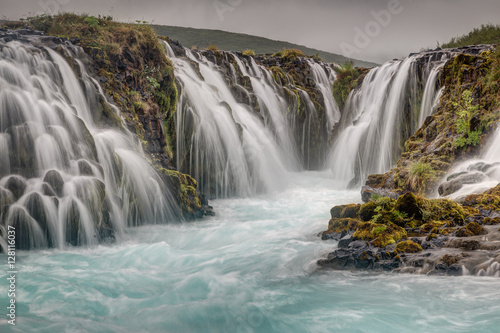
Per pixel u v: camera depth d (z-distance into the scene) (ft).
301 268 29.76
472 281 24.84
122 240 40.93
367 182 52.54
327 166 89.35
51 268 31.78
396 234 30.71
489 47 64.49
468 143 46.62
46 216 36.94
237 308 24.41
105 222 41.14
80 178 39.37
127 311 24.63
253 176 67.00
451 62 56.90
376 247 29.94
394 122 69.26
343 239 32.24
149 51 57.57
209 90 68.44
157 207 48.03
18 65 43.21
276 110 87.66
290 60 102.47
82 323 22.90
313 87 100.68
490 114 46.65
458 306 22.50
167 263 33.42
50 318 23.44
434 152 48.62
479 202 35.45
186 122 61.62
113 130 47.80
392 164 68.95
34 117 40.24
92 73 50.72
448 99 55.21
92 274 30.60
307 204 57.11
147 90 55.98
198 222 48.65
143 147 51.62
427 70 66.08
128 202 45.96
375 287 25.61
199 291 27.22
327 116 98.94
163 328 22.65
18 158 38.11
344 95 91.15
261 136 75.51
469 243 28.09
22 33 53.57
